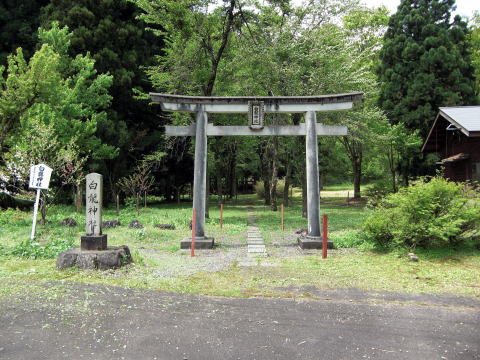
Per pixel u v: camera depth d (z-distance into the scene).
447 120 15.45
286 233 11.52
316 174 9.27
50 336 3.67
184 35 13.59
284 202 22.25
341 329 3.88
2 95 11.87
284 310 4.43
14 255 7.16
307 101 9.30
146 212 17.19
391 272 6.24
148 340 3.60
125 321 4.06
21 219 12.23
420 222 7.47
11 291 5.02
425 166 20.52
